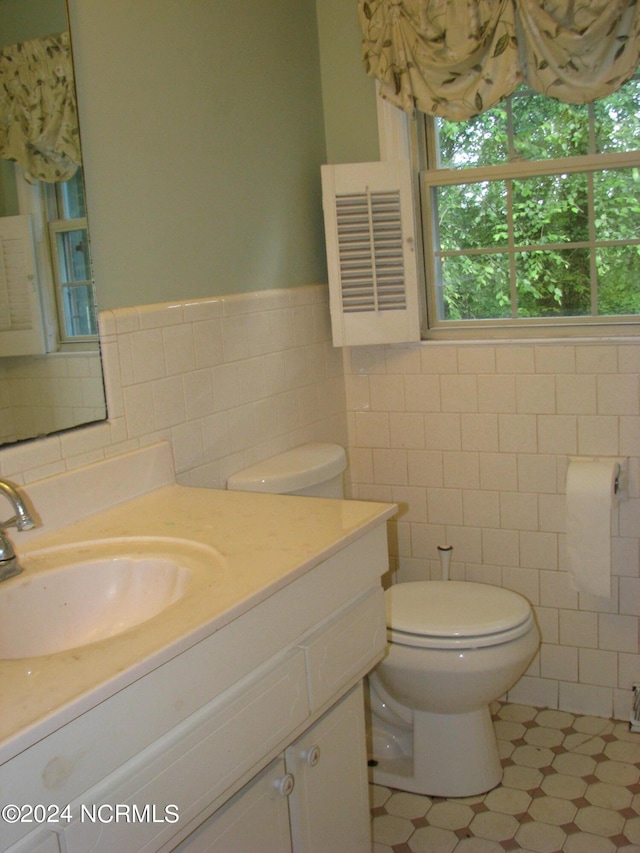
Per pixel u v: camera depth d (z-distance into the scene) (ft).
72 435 5.59
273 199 7.78
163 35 6.39
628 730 8.04
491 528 8.54
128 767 3.57
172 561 4.81
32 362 5.34
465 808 7.03
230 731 4.13
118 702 3.49
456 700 6.88
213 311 6.92
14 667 3.51
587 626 8.24
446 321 8.68
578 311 8.11
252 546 4.84
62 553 5.05
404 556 9.05
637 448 7.75
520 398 8.16
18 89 5.24
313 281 8.46
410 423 8.75
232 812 4.30
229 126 7.15
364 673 5.39
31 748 3.14
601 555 7.49
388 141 8.28
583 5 7.02
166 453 6.31
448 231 8.55
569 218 8.00
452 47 7.56
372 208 8.07
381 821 6.94
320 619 4.82
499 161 8.19
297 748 4.78
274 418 7.78
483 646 6.68
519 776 7.41
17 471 5.21
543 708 8.55
